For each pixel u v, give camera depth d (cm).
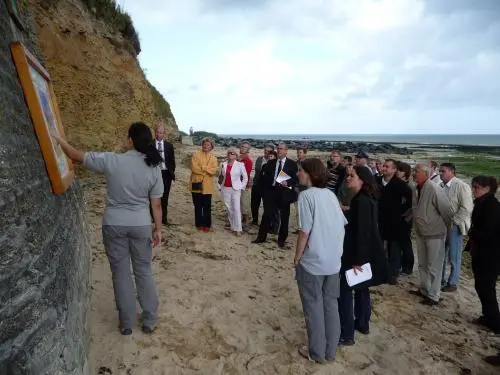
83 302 348
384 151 5803
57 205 299
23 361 189
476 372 433
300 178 408
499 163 4078
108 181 377
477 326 541
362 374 405
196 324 459
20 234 203
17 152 220
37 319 206
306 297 401
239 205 848
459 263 650
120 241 387
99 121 1073
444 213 572
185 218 932
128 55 1334
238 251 739
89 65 1073
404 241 713
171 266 625
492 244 514
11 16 298
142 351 392
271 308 527
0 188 188
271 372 391
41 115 267
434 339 495
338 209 400
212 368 386
